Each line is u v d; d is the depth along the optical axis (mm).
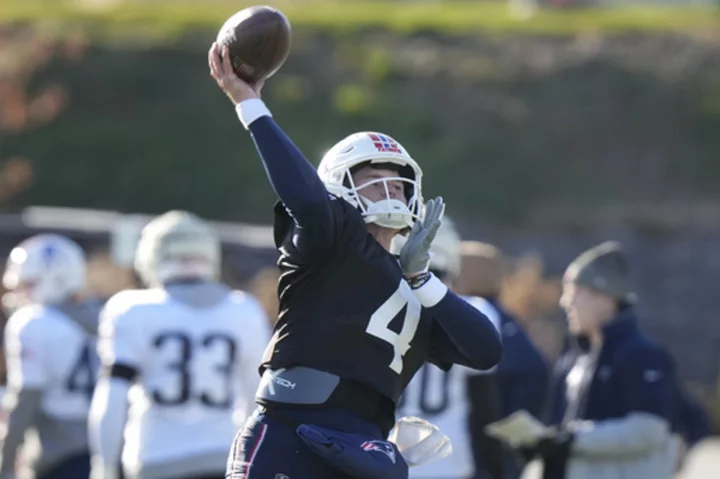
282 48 14258
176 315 23375
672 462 26812
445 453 15781
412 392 24562
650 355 23828
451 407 24656
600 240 91375
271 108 101875
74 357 26812
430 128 101500
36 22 108188
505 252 91000
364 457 13812
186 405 23109
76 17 111938
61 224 65250
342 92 104188
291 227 14508
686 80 109062
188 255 23812
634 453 23594
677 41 116188
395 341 14484
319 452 13789
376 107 102500
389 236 14961
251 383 23969
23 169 89875
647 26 121000
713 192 98062
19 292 28578
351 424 14188
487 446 24750
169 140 96750
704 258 89125
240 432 14633
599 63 110375
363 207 14547
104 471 23281
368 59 109812
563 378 25656
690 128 104188
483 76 108125
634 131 103875
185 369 23188
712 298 87438
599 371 24250
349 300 14273
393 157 14578
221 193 93250
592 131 103188
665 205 96250
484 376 24594
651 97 106625
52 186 91875
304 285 14359
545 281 72812
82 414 26859
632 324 24312
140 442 23172
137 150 95375
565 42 115750
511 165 98625
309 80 106188
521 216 93938
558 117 104125
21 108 90500
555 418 25531
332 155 14766
